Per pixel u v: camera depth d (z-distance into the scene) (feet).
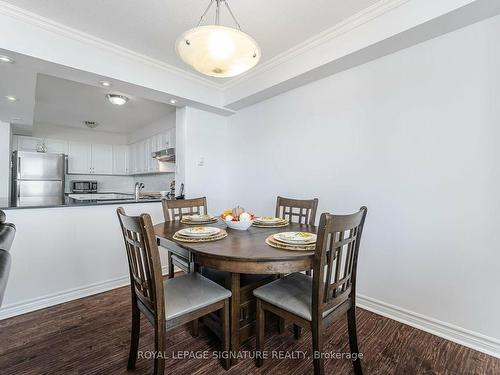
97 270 8.44
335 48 7.19
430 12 5.50
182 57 5.26
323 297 4.14
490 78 5.42
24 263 7.07
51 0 5.90
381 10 6.18
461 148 5.78
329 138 8.24
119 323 6.54
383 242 7.02
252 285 5.83
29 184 14.67
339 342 5.82
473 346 5.59
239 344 5.57
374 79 7.19
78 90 10.82
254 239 5.32
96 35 7.32
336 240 4.43
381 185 7.06
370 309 7.25
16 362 5.13
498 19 5.33
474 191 5.62
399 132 6.72
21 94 9.28
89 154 18.61
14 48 6.22
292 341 5.88
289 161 9.48
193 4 6.11
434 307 6.16
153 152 16.07
